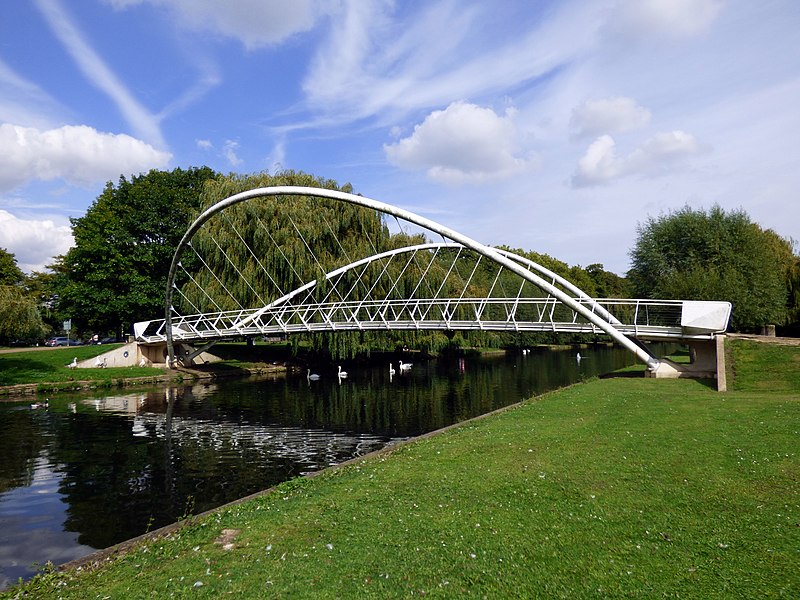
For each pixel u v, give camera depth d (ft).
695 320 88.84
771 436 38.37
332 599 17.19
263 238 133.69
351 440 65.82
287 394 107.96
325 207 137.08
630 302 97.40
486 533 22.12
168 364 139.13
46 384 108.68
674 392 68.80
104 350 137.69
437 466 34.12
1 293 113.50
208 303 137.90
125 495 44.52
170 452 59.77
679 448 35.58
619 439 39.27
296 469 52.37
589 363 174.50
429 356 205.57
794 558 18.67
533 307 228.43
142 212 153.99
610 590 16.92
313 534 23.15
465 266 241.55
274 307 131.95
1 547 33.96
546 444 38.63
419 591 17.38
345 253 134.31
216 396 105.19
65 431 71.82
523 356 216.54
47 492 45.47
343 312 125.29
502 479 30.04
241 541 22.85
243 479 49.01
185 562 21.06
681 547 19.98
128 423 77.66
